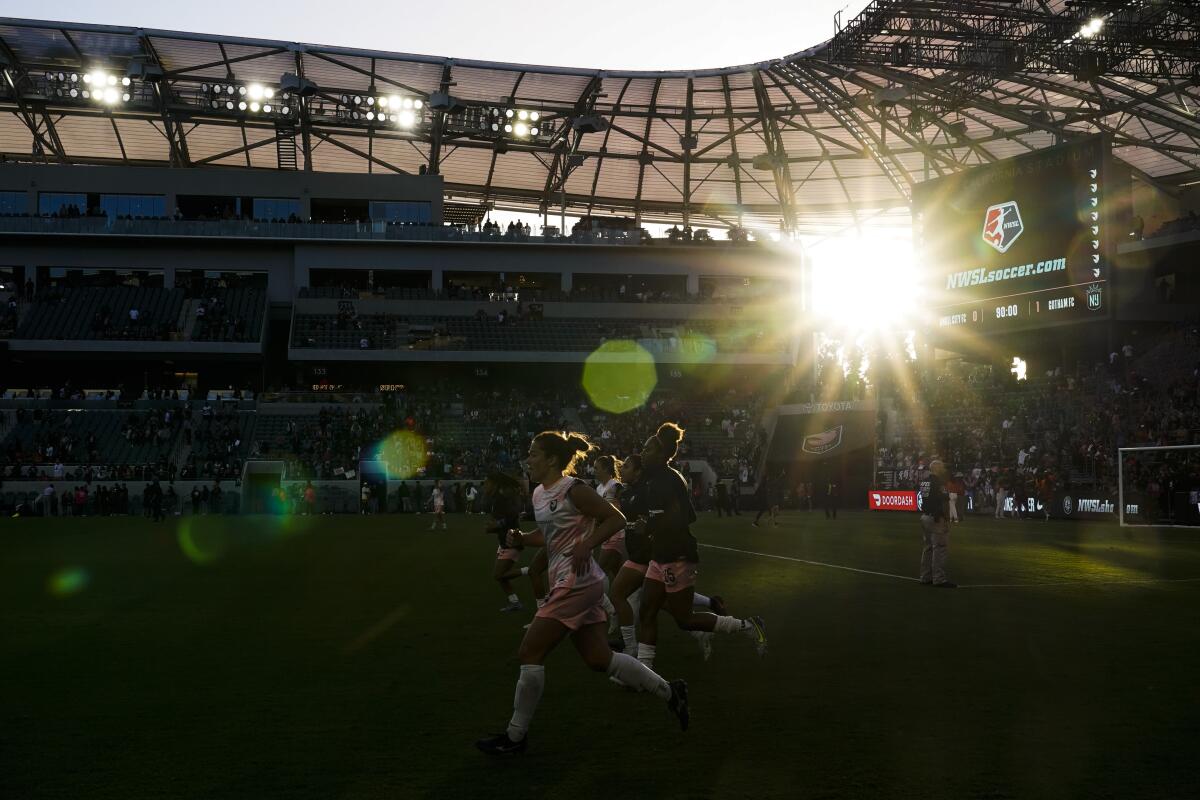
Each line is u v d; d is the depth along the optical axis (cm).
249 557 2370
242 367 6250
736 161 6862
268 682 915
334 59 5772
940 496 1716
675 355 6359
